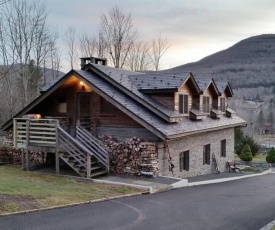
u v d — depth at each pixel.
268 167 30.67
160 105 17.92
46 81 42.34
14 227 7.90
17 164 18.89
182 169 18.73
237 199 12.79
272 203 12.08
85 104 18.42
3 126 19.55
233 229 8.54
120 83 17.88
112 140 17.00
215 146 23.30
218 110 23.48
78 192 12.11
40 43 38.22
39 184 12.92
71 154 15.44
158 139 16.20
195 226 8.72
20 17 32.12
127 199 11.89
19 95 35.81
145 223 8.82
